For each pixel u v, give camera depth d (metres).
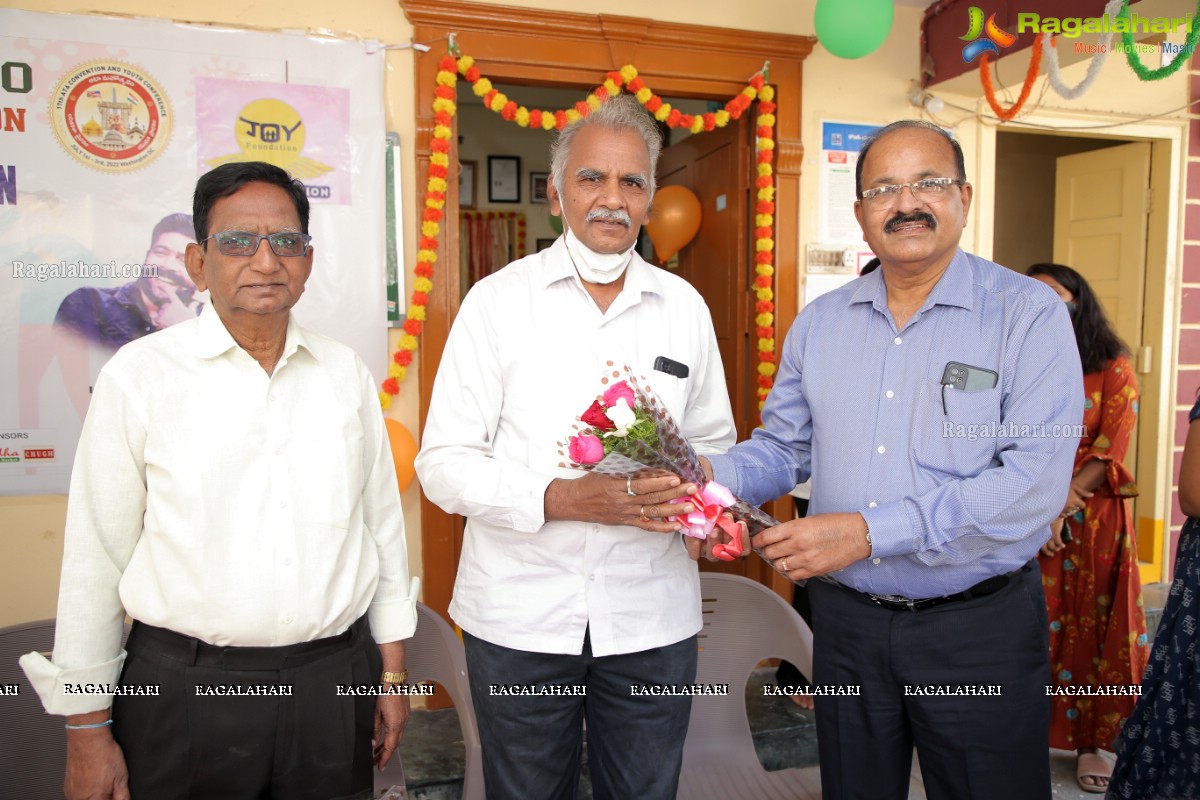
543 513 1.42
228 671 1.21
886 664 1.54
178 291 2.47
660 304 1.62
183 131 2.44
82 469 1.19
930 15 3.12
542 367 1.53
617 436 1.24
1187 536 1.78
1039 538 1.49
